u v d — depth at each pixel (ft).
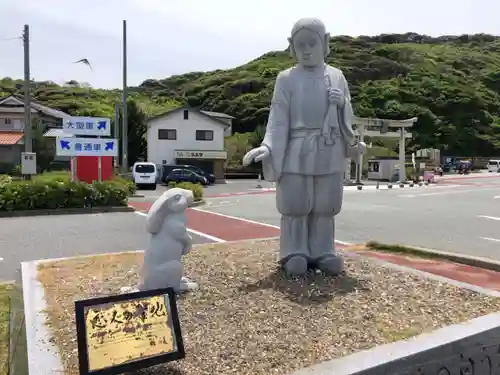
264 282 16.85
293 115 17.17
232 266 19.20
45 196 47.78
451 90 199.00
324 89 17.16
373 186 92.48
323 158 17.03
